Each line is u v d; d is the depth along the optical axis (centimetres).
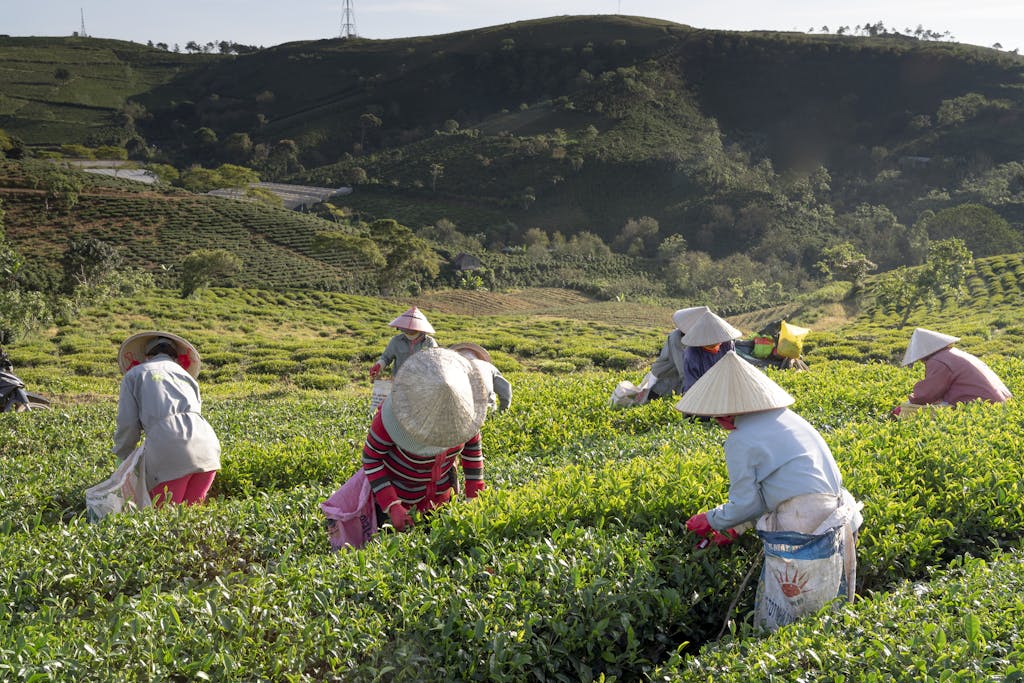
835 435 761
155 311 3862
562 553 477
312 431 1078
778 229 13638
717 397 455
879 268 12106
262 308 4525
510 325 4294
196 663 360
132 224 9575
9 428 1134
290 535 562
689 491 561
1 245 3944
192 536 550
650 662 441
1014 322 3322
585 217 15025
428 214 15000
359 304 5356
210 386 2112
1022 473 627
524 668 398
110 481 694
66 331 3155
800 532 440
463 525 504
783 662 367
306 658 383
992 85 19275
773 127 19600
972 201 14175
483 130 19775
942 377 867
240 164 19388
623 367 2731
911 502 569
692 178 15888
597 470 672
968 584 438
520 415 1025
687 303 10456
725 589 495
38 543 511
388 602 425
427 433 493
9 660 343
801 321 6531
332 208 14375
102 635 375
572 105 19988
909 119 18588
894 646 369
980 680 331
